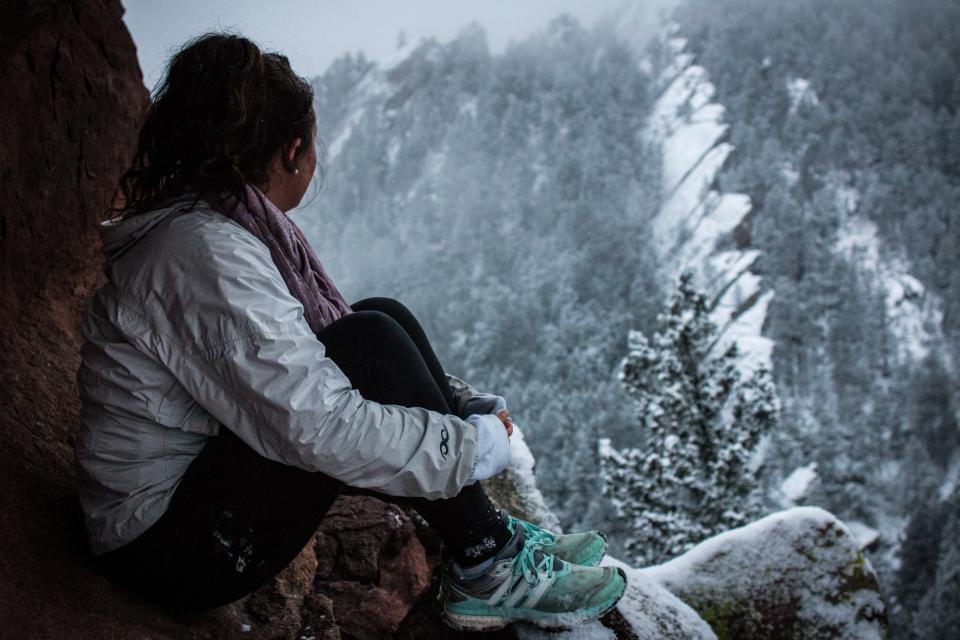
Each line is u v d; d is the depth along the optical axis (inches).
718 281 4552.2
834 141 5979.3
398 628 62.3
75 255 91.3
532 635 58.4
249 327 42.6
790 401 3484.3
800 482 2566.4
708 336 388.8
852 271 4389.8
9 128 80.4
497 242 5032.0
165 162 47.6
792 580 90.4
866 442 2967.5
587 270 4468.5
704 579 89.9
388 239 5989.2
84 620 47.1
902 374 3565.5
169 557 48.5
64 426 67.4
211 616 56.9
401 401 50.2
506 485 105.1
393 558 79.9
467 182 6323.8
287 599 63.7
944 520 2417.6
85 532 53.9
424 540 88.4
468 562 55.4
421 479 46.8
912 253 5044.3
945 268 4837.6
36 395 68.5
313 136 51.6
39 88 85.4
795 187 5536.4
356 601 70.5
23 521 51.6
